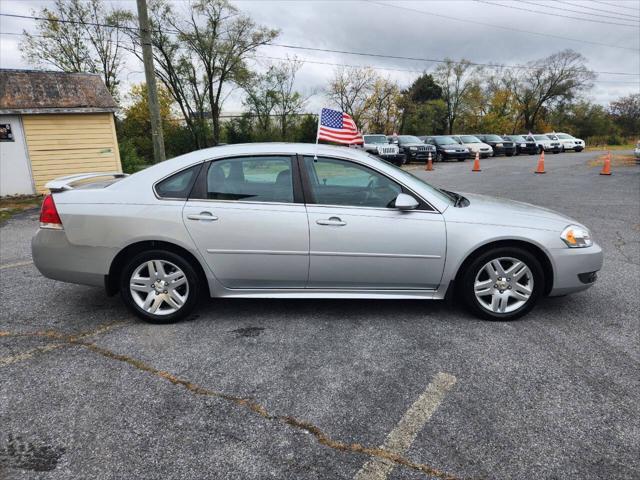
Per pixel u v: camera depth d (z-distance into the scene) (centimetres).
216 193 350
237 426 233
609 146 5419
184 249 351
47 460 209
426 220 347
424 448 217
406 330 348
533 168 1961
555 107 6078
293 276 354
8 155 1320
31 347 320
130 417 240
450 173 1816
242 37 3397
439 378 279
